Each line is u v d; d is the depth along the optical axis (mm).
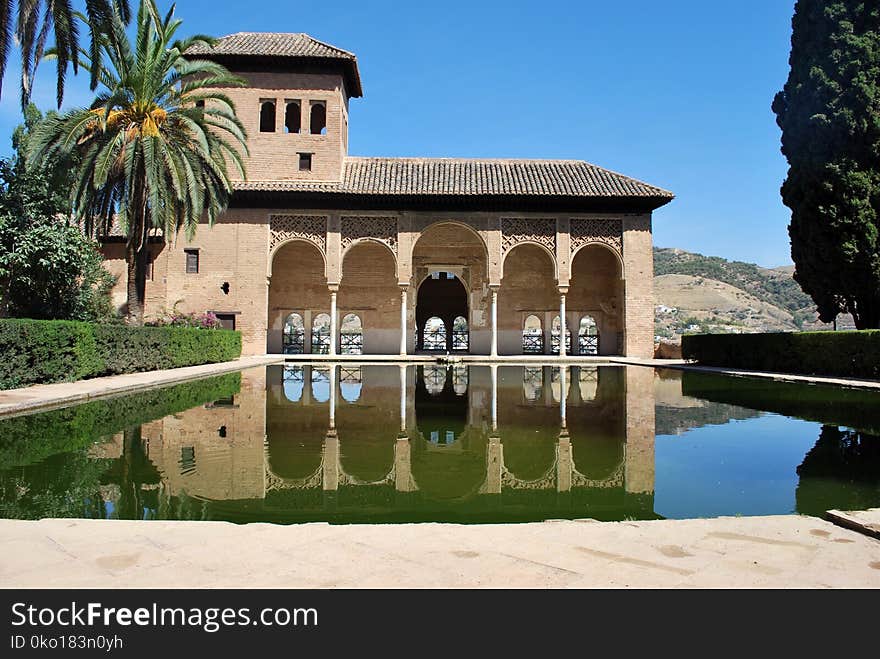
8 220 16188
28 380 11375
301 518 4246
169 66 16484
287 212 25031
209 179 18469
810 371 15680
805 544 3336
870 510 3855
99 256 22484
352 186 24828
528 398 11773
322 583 2822
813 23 17250
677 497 4836
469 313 28781
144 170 16359
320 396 11930
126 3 11070
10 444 6793
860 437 7430
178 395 11594
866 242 15914
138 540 3383
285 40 27000
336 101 25609
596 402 11070
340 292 28078
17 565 3012
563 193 24594
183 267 24922
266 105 26609
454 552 3209
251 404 10547
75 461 5992
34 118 22844
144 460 6078
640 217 25609
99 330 13453
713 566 3020
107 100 15836
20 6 9508
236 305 24750
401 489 5113
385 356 25656
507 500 4777
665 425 8430
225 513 4344
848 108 16188
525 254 28969
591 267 28703
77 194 15516
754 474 5605
